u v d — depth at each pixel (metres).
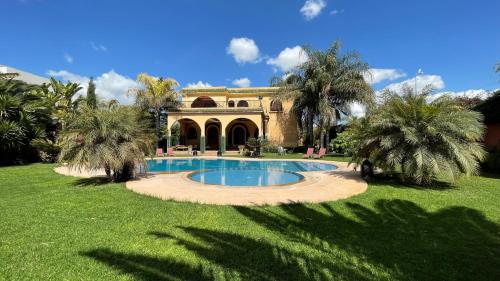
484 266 3.46
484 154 8.56
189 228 4.64
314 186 8.57
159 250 3.78
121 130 8.84
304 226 4.84
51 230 4.45
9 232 4.34
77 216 5.18
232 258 3.59
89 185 8.77
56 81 24.50
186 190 7.83
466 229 4.71
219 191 7.72
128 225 4.73
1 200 6.59
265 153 25.05
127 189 7.84
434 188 8.29
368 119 9.90
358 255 3.73
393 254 3.77
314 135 27.50
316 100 24.20
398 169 9.69
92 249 3.78
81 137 8.47
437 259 3.63
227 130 31.94
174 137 29.28
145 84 25.94
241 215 5.40
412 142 8.24
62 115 18.66
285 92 24.86
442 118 8.41
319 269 3.34
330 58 23.30
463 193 7.50
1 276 3.09
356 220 5.19
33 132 16.75
